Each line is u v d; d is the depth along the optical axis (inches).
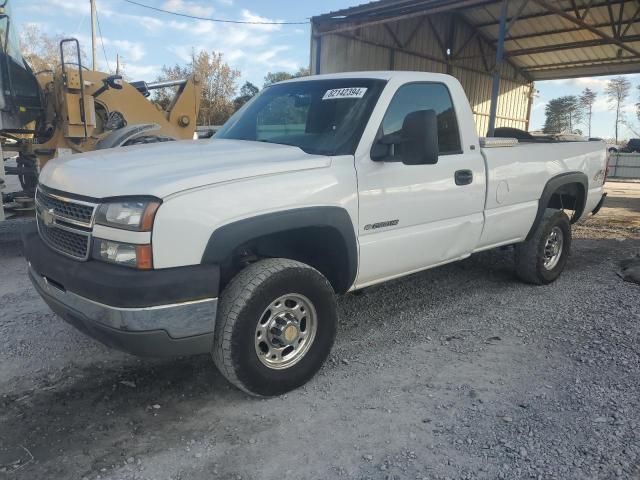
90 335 122.9
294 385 135.3
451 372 146.9
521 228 209.0
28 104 316.8
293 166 132.3
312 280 134.3
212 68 1878.7
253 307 123.6
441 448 112.3
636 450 110.0
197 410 128.0
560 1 683.4
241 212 120.6
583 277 241.0
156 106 387.5
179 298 113.3
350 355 158.2
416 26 783.7
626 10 684.1
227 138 174.6
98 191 117.0
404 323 183.3
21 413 124.6
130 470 105.7
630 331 172.6
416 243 164.1
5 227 282.2
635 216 433.4
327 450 112.3
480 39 896.3
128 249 112.1
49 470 105.1
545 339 168.6
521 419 122.4
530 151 206.7
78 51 301.7
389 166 151.9
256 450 112.5
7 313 183.5
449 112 176.1
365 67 729.6
